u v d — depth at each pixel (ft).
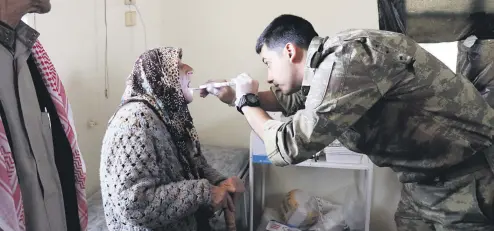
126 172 3.90
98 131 7.77
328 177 9.27
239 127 9.38
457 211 4.11
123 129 4.06
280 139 3.72
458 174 4.04
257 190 9.54
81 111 7.19
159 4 9.22
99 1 7.51
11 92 2.80
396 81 3.62
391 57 3.53
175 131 4.64
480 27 4.79
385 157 4.17
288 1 8.68
